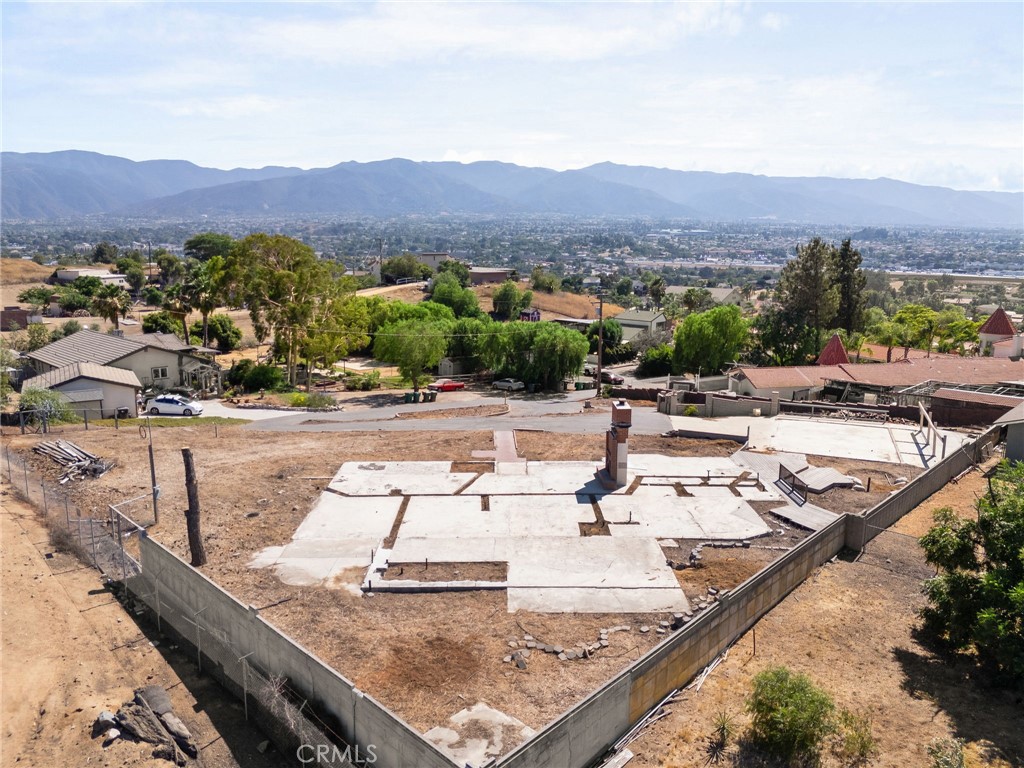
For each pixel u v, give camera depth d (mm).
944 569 16359
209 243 152250
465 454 28516
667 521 21266
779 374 47250
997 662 14391
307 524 20984
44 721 12977
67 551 19719
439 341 53656
